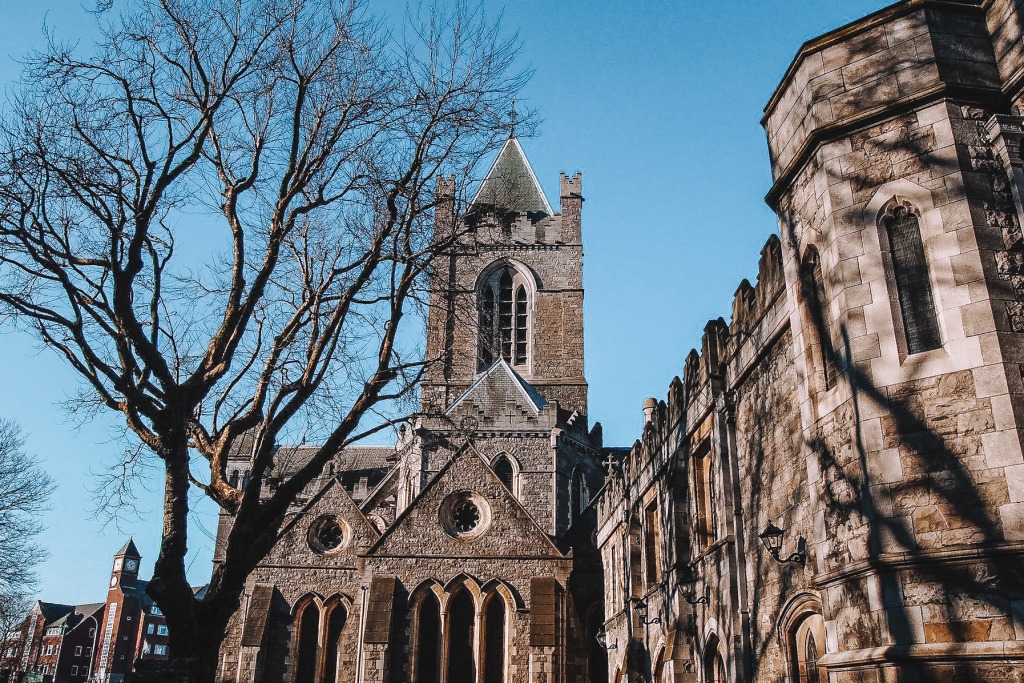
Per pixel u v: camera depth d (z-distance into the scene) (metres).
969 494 11.16
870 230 13.13
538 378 62.19
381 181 17.08
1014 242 12.15
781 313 16.30
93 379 15.32
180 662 12.73
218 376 14.77
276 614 39.59
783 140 15.62
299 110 16.66
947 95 12.97
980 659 10.38
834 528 12.97
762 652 17.02
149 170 15.26
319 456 15.39
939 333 12.20
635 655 28.17
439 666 36.22
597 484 55.19
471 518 39.28
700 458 22.67
